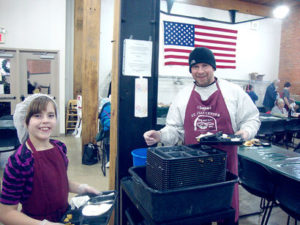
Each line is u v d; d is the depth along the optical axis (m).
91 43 4.32
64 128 6.29
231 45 6.71
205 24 7.32
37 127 1.16
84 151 4.31
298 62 8.00
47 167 1.18
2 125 3.34
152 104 1.82
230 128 1.56
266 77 8.48
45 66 6.07
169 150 1.15
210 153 1.07
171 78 7.10
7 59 5.82
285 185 1.86
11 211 1.04
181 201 0.95
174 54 6.24
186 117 1.64
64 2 6.02
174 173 0.94
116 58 1.79
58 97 6.19
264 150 2.54
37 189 1.14
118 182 1.76
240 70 8.03
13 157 1.09
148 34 1.75
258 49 8.20
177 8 6.93
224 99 1.56
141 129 1.80
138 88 1.70
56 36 6.05
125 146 1.77
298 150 2.85
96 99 4.41
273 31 8.35
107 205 1.21
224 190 1.02
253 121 1.55
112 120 1.92
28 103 1.19
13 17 5.77
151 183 1.05
